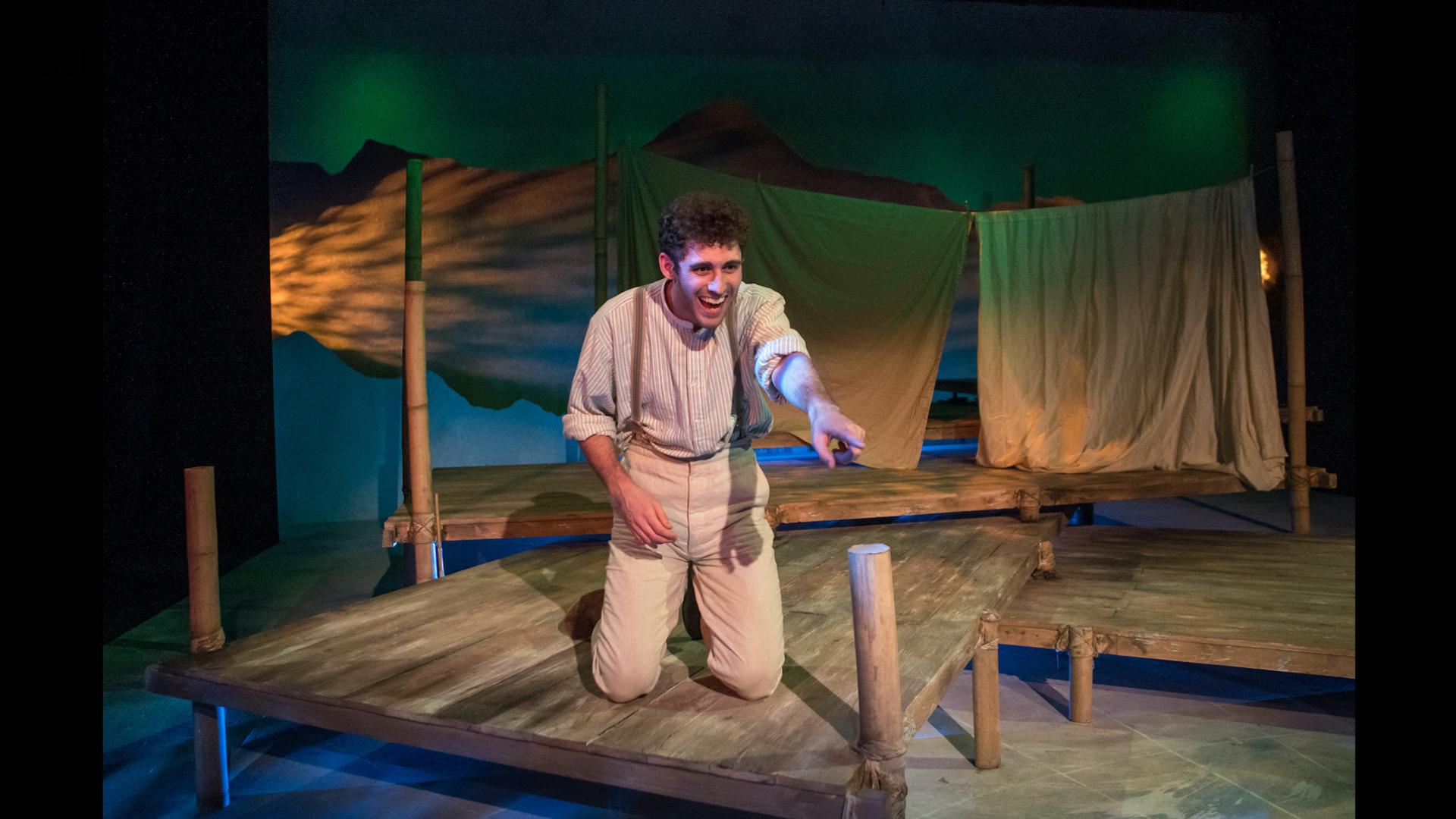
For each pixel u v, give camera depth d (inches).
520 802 120.1
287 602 209.6
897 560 162.2
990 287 223.3
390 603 144.6
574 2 302.0
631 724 97.0
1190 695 155.6
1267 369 210.7
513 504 196.1
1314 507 307.9
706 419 98.4
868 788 86.5
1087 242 217.9
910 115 323.9
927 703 103.0
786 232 215.2
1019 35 327.3
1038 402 222.8
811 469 233.0
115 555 187.6
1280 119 334.3
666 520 93.0
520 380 303.6
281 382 290.4
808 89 317.7
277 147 286.2
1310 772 125.9
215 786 117.3
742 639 100.4
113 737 138.9
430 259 296.8
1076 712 144.0
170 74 209.5
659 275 214.1
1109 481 205.3
